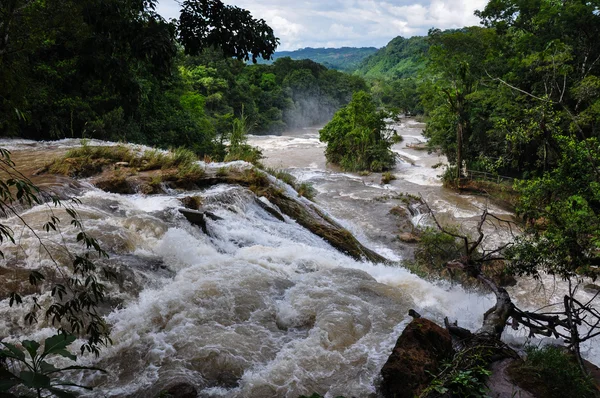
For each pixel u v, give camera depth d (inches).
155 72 285.4
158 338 237.5
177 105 1401.3
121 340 235.0
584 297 595.8
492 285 310.2
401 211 925.2
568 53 1123.9
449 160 1357.0
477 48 1365.7
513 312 289.0
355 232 746.8
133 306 263.6
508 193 1056.2
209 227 418.3
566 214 363.6
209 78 2618.1
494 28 1449.3
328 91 4067.4
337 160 1610.5
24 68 430.3
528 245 365.4
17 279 258.2
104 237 322.3
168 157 569.0
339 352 239.9
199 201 459.5
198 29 255.3
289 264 372.2
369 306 293.4
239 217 477.7
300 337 256.8
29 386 111.3
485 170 1197.1
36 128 917.2
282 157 1764.3
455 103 1247.5
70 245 298.0
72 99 939.3
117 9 275.4
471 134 1246.9
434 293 383.2
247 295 287.4
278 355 233.3
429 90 1382.9
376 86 5177.2
